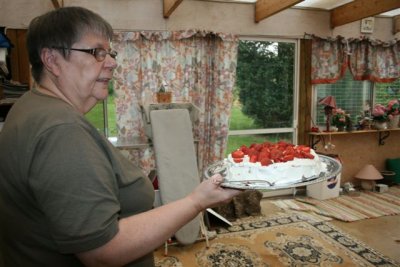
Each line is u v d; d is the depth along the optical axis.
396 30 4.25
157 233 0.68
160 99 2.97
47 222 0.63
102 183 0.62
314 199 3.93
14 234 0.70
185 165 2.69
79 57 0.74
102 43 0.77
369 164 4.46
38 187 0.59
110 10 3.22
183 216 0.74
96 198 0.60
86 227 0.58
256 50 3.87
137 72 3.28
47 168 0.58
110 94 3.37
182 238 2.66
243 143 3.97
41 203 0.60
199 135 3.54
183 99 3.45
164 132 2.67
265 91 3.97
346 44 4.00
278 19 3.80
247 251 2.64
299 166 1.37
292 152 1.55
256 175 1.37
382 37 4.29
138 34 3.20
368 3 3.46
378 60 4.22
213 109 3.58
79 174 0.59
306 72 4.02
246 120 3.94
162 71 3.35
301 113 4.07
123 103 3.28
